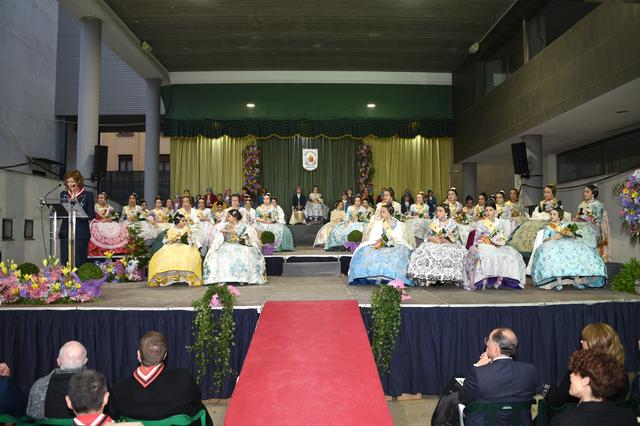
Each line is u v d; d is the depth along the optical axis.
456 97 14.65
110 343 4.82
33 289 5.00
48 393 2.78
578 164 12.45
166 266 6.38
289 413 3.35
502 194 9.52
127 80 15.78
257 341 4.21
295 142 14.95
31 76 14.38
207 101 14.67
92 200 7.24
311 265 8.15
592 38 8.12
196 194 14.68
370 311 4.90
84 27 10.45
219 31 11.89
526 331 4.93
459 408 3.12
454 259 6.03
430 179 14.96
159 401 2.73
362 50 13.18
